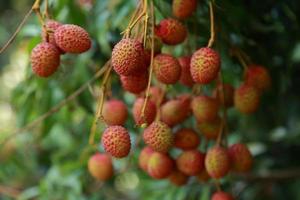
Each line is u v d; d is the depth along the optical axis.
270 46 1.03
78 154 1.30
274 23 1.02
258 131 1.27
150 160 0.86
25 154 1.49
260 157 1.29
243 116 1.24
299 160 1.29
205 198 1.11
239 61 0.94
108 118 0.88
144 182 1.18
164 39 0.79
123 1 1.03
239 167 0.86
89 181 1.24
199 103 0.85
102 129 1.15
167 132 0.80
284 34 1.04
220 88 0.88
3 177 1.47
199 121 0.86
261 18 0.98
